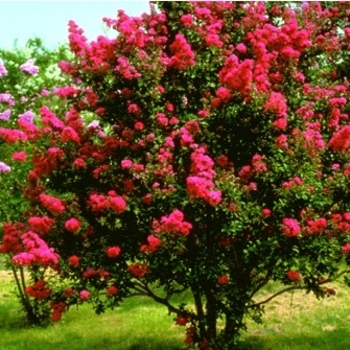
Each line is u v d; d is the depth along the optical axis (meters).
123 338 9.43
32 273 9.08
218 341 7.65
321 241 7.06
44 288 7.59
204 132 7.35
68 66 7.71
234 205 6.93
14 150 10.26
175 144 7.47
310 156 7.16
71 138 7.51
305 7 8.66
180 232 6.90
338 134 7.16
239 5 8.13
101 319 10.59
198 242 7.55
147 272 7.39
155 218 7.46
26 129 7.67
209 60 7.70
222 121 7.29
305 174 7.15
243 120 7.23
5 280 13.75
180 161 7.47
